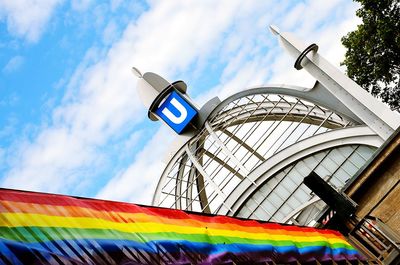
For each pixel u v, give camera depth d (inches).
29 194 194.2
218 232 294.4
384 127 791.7
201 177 1165.7
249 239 316.2
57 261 167.5
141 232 231.5
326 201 529.3
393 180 535.8
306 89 959.0
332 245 429.4
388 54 1035.3
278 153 963.3
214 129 1104.2
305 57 909.2
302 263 356.5
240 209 993.5
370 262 461.7
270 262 314.8
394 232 482.9
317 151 920.3
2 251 150.8
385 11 1003.9
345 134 877.8
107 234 207.9
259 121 1123.9
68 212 201.9
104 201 234.4
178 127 1088.8
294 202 927.7
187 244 254.8
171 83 1120.2
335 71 865.5
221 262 268.1
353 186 556.1
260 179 971.9
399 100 1127.6
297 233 394.0
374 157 546.9
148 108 1123.9
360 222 503.8
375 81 1107.3
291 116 1079.0
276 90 1000.2
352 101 840.3
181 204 1099.9
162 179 1096.2
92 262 183.3
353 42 1068.5
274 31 960.3
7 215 169.8
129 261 203.6
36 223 178.5
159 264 220.7
